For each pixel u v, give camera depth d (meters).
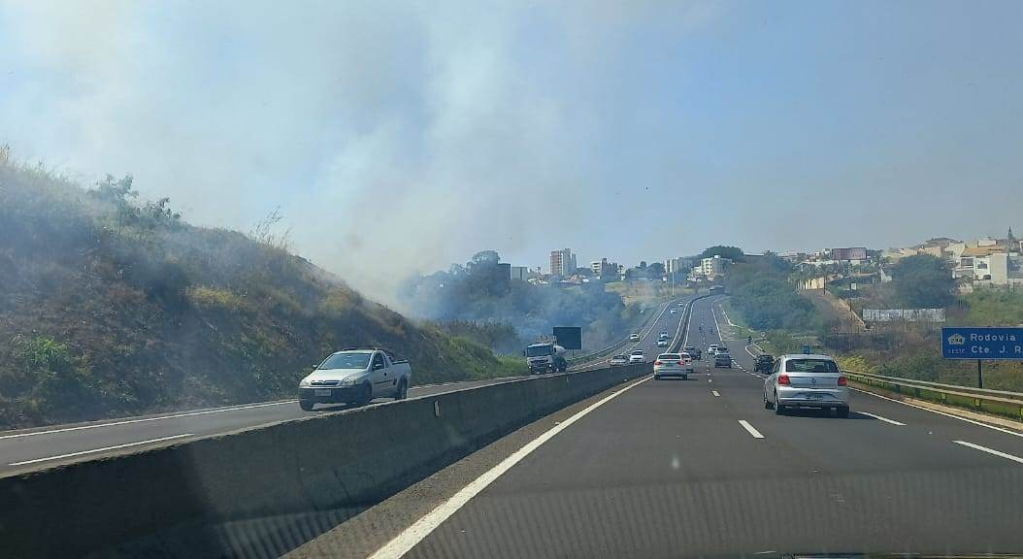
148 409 26.73
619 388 39.12
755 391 35.56
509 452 14.59
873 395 37.25
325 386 23.77
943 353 36.56
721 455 14.05
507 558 7.46
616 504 9.80
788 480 11.45
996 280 109.25
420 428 13.38
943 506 9.70
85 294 29.92
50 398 23.64
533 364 64.69
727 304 166.50
